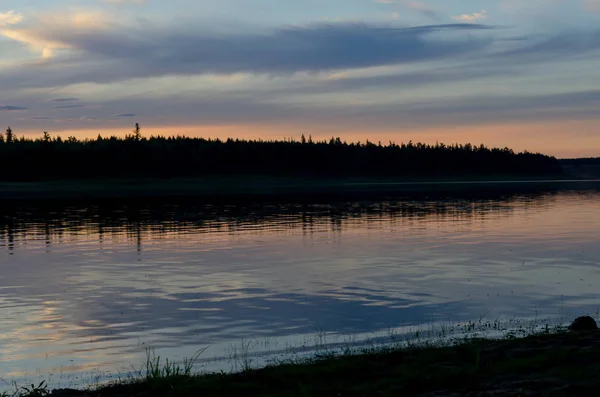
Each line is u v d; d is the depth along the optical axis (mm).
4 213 68562
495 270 27328
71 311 20266
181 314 19578
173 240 41125
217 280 25703
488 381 10562
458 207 74562
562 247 35562
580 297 21125
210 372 13367
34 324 18641
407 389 10430
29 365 14719
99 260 32125
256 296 22203
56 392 11602
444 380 10688
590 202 86188
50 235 44938
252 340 16406
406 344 15148
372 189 148875
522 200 92125
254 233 45188
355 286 23844
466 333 16297
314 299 21516
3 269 29281
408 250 34906
